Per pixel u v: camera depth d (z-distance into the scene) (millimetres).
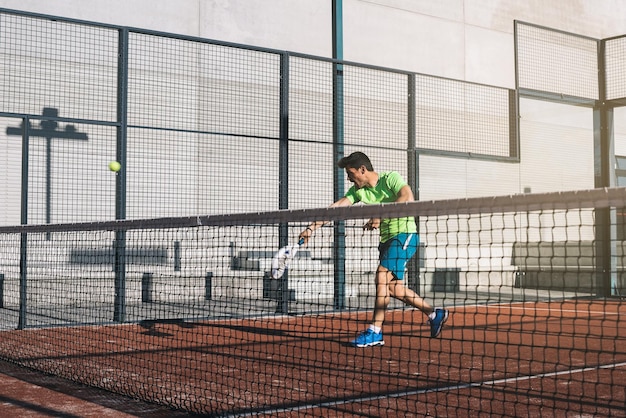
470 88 12352
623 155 14242
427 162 11648
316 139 10523
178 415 3158
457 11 12406
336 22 8594
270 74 10352
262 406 3250
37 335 6215
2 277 7984
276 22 10625
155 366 4465
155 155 9219
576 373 4176
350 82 10883
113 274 8461
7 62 8492
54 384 3951
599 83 10906
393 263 5129
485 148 12492
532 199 2623
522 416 3027
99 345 5504
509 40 12953
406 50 11773
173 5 9805
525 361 4617
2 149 8516
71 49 8938
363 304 8766
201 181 9484
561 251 12758
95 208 8914
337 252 8258
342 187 8422
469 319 7551
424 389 3666
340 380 3930
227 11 10242
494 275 12641
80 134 8930
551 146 13539
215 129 9688
